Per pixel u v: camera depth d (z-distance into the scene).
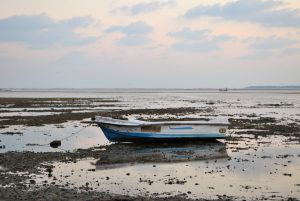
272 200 15.03
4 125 43.97
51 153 25.80
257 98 145.25
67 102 99.94
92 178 18.70
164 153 26.61
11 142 31.36
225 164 22.30
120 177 18.98
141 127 30.75
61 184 17.39
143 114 58.97
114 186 17.11
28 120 49.53
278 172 19.97
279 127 41.38
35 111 66.44
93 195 15.30
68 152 26.41
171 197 15.20
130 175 19.44
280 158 24.03
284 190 16.52
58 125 44.38
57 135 35.94
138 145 30.58
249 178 18.70
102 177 18.94
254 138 33.59
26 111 66.56
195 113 61.78
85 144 30.81
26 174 19.39
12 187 16.55
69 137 34.66
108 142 32.00
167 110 68.31
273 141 31.70
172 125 31.09
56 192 15.64
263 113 63.06
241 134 36.28
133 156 25.28
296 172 19.95
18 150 27.38
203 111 66.75
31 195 15.12
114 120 31.34
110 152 26.83
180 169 20.97
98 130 39.94
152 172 20.22
